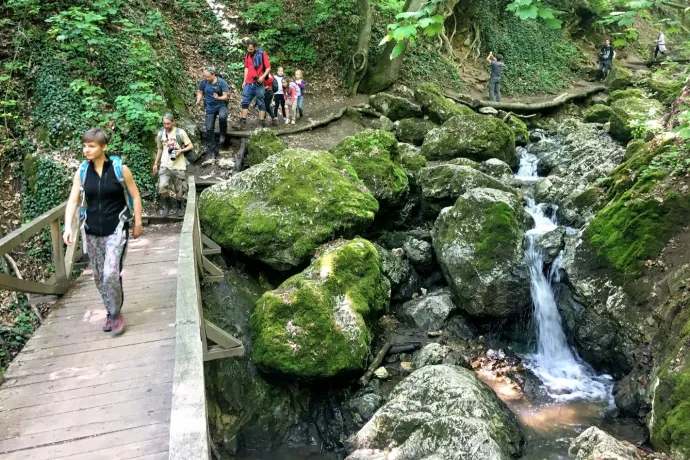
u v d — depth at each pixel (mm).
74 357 4262
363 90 14461
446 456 4215
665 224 5684
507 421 4891
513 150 10438
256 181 7168
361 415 5273
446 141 10141
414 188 8898
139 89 8867
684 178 5852
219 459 4832
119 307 4555
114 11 9250
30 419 3486
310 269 6035
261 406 5340
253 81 10727
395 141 8891
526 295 6590
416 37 3346
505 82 17781
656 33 24578
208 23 13273
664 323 5156
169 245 7125
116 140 8156
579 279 6277
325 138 11211
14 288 4719
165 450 3209
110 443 3262
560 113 15352
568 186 8648
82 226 4312
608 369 6016
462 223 7082
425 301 7156
